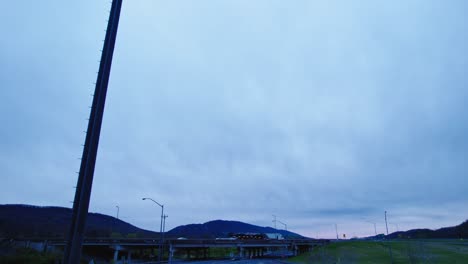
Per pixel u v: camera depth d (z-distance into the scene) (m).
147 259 124.00
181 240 124.62
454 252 77.62
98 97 16.84
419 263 64.31
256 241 142.38
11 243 66.19
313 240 155.00
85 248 116.25
